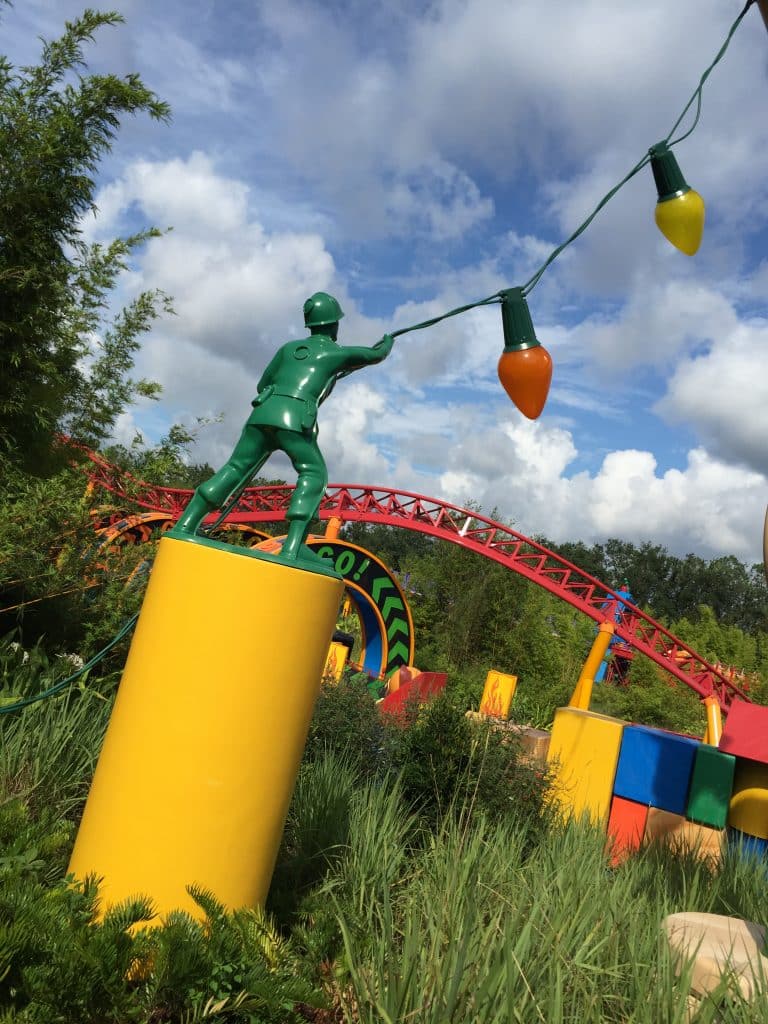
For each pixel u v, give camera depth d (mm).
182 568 3369
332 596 3580
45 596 6852
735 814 6844
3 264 7070
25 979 2486
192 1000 2742
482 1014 2664
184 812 3221
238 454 3836
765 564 3490
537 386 4207
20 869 3225
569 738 7930
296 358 3920
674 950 3418
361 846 4340
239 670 3273
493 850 4430
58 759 4566
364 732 7855
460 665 29391
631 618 26422
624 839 7172
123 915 2898
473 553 30562
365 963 3209
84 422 8547
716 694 26047
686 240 4297
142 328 8820
